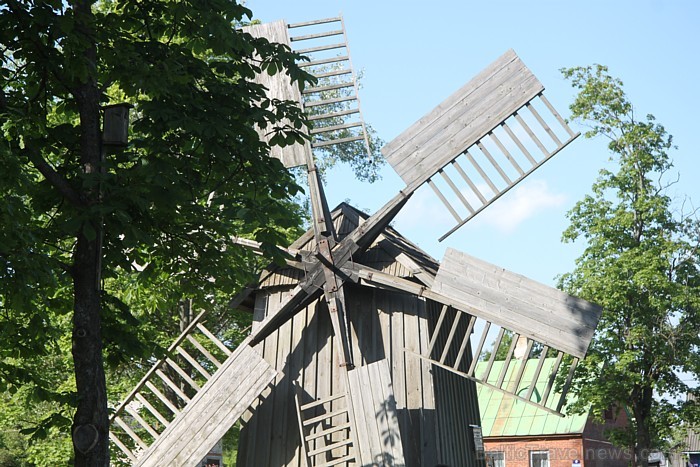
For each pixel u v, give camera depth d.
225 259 13.73
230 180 13.43
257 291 18.45
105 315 12.97
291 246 18.06
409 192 17.62
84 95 12.34
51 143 12.70
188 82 12.82
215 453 31.62
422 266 17.70
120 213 10.82
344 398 17.34
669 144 35.22
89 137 12.21
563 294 16.61
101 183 11.09
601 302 33.97
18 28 11.49
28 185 10.82
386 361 16.38
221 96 13.00
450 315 19.62
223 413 17.38
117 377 25.92
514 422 52.16
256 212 12.77
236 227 13.90
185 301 26.77
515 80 17.92
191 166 13.18
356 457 16.22
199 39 12.87
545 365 54.94
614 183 35.34
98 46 11.92
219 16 12.37
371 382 16.41
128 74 12.12
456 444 18.48
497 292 16.83
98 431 11.46
